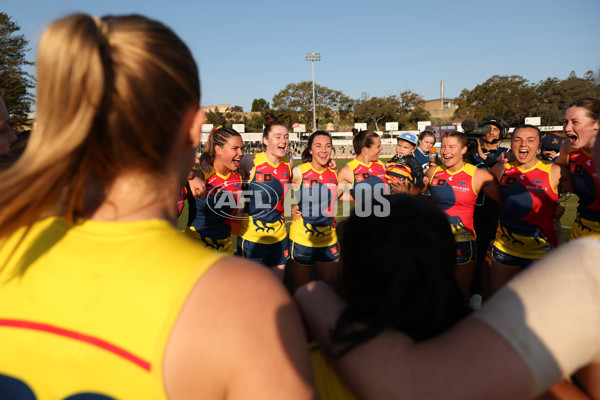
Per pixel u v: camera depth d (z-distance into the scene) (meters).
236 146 3.70
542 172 3.54
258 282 0.56
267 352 0.51
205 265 0.55
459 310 0.80
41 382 0.55
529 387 0.55
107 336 0.52
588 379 0.65
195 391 0.51
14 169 0.55
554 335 0.56
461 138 3.78
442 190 3.92
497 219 4.45
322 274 4.54
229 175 3.91
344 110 71.94
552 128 49.09
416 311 0.74
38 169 0.53
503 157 3.96
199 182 3.51
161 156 0.60
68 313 0.54
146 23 0.59
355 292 0.84
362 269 0.81
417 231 0.78
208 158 3.80
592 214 3.37
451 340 0.62
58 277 0.57
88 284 0.55
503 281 3.82
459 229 3.85
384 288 0.79
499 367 0.56
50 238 0.61
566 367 0.57
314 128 44.38
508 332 0.58
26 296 0.57
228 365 0.50
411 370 0.60
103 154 0.57
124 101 0.53
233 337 0.50
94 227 0.59
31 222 0.57
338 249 4.54
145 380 0.50
